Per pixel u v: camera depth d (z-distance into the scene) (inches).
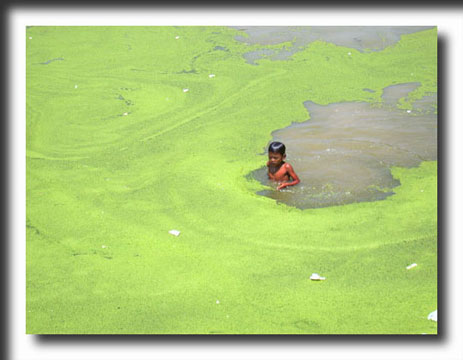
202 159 411.8
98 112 501.7
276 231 319.0
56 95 537.3
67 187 378.6
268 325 246.5
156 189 372.5
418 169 380.2
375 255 294.2
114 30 702.5
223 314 254.8
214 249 305.1
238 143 434.6
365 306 255.9
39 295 271.4
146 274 285.6
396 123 452.1
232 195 360.2
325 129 447.5
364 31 678.5
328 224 323.9
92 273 287.7
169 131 461.4
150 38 678.5
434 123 449.4
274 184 372.5
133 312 258.4
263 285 273.7
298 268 285.9
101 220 338.0
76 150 434.9
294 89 532.7
